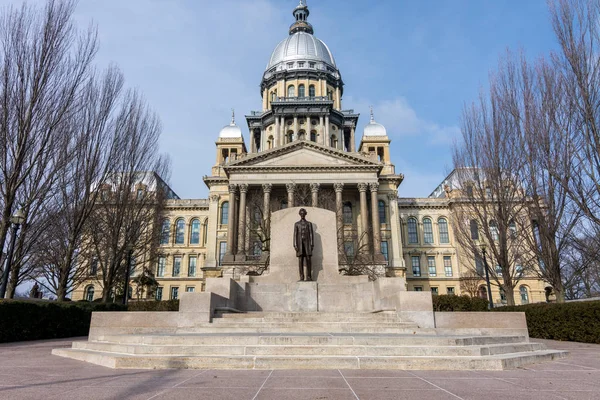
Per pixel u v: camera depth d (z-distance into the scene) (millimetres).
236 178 55625
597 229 17969
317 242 17234
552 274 20469
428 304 12688
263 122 77500
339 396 5461
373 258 44062
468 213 28766
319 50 83125
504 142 24469
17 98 18391
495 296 59094
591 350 12500
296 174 55344
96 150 24297
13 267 21500
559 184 19547
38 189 19906
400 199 68312
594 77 17516
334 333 10812
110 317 12648
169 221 68062
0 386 6086
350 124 78938
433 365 7930
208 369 7762
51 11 19703
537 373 7566
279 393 5625
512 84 24016
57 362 9102
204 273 59031
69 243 24047
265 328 11523
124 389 5836
